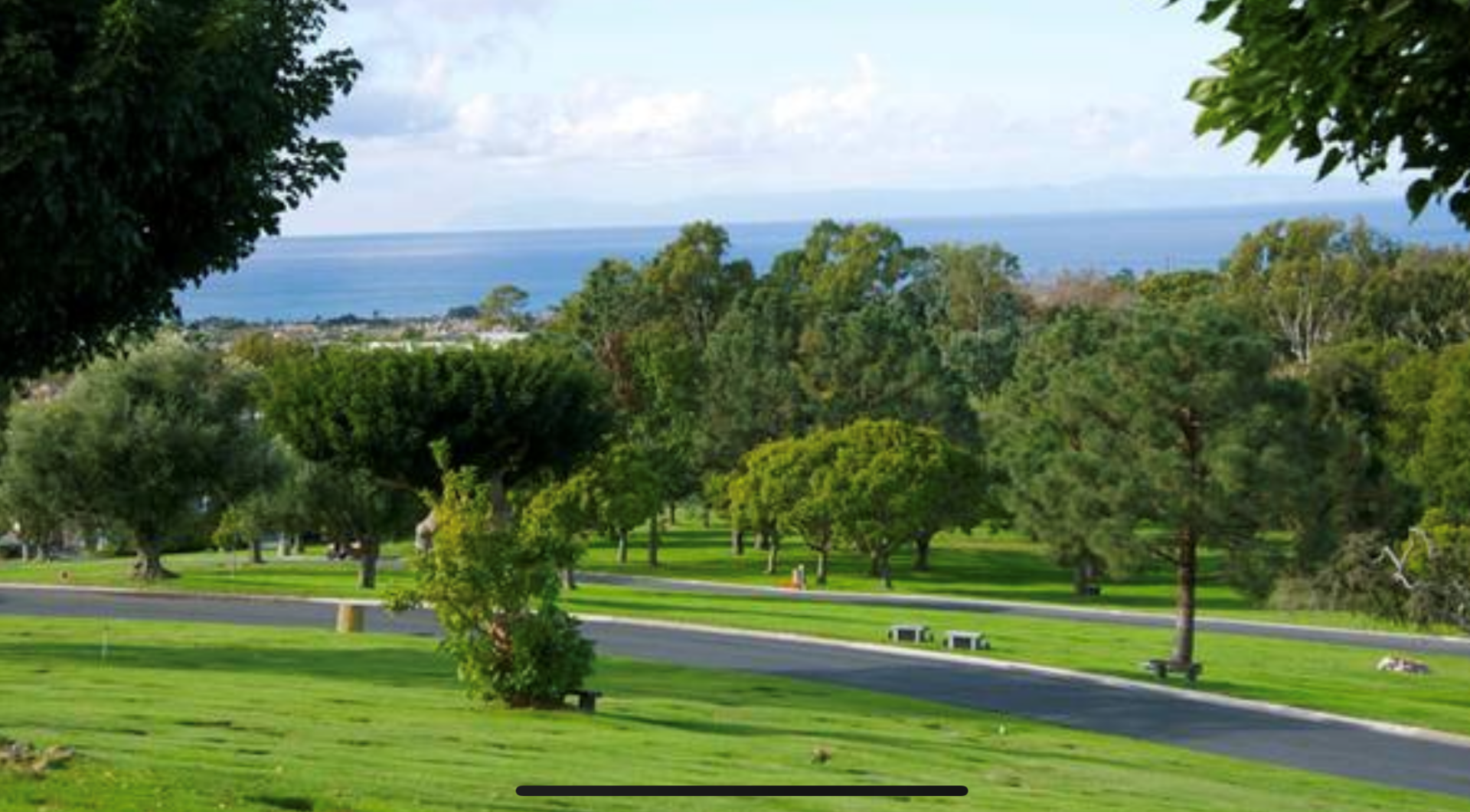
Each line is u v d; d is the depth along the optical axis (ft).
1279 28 20.35
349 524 217.77
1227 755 104.01
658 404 314.55
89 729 64.95
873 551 261.85
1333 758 105.09
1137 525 155.84
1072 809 65.77
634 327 381.81
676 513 407.64
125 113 37.63
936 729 100.94
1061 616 207.21
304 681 98.48
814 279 487.20
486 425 207.00
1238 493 146.61
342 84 46.26
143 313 45.73
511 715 84.38
